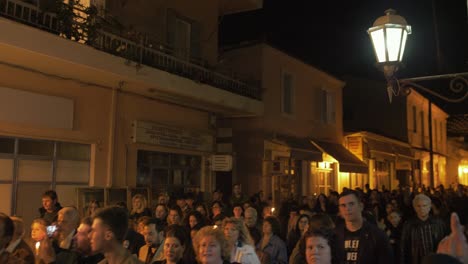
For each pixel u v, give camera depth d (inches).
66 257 182.9
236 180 652.1
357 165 833.5
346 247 181.0
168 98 502.6
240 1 644.1
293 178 724.0
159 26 528.1
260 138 638.5
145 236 241.4
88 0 421.4
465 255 119.6
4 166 358.0
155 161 507.2
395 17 253.1
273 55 677.3
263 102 637.9
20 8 337.7
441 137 1520.7
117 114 454.0
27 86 370.6
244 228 213.5
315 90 808.9
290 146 677.9
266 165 639.8
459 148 1772.9
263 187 631.2
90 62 370.3
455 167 1691.7
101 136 435.5
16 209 363.9
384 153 981.2
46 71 381.4
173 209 307.0
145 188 466.0
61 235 199.5
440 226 253.9
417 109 1224.2
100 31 387.9
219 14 686.5
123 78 408.8
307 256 142.8
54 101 390.9
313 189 768.9
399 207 476.4
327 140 835.4
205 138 581.9
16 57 338.6
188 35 577.0
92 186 423.5
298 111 744.3
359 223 183.3
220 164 578.6
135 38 429.7
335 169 848.9
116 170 449.1
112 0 462.0
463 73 251.8
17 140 367.6
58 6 356.2
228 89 575.2
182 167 550.0
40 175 384.8
